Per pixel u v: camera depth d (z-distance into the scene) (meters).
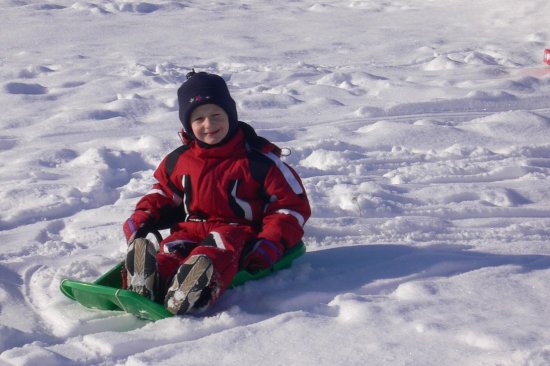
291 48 12.68
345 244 4.83
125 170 6.40
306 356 3.21
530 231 5.04
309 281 4.11
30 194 5.78
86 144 7.14
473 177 6.21
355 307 3.64
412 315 3.57
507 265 4.23
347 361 3.15
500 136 7.25
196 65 11.19
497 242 4.84
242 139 4.13
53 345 3.48
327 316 3.62
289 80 10.05
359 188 5.86
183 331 3.48
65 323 3.67
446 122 7.85
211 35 14.03
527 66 10.96
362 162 6.60
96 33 14.21
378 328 3.44
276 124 7.86
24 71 10.54
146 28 14.81
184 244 4.00
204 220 4.16
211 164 4.09
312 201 5.56
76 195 5.80
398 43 13.01
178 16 16.45
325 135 7.38
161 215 4.25
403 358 3.15
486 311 3.61
